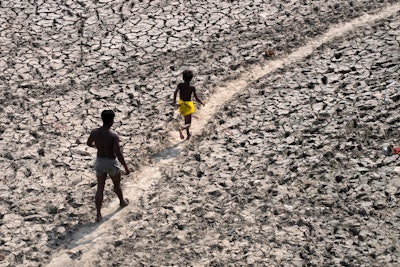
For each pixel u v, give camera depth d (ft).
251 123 64.64
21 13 82.64
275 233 51.49
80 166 59.82
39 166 59.77
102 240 52.08
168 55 75.46
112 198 56.54
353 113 64.34
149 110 67.15
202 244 51.01
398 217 51.85
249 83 71.05
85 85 70.79
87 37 78.59
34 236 52.34
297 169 57.98
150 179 58.59
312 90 68.69
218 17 82.17
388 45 75.31
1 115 66.18
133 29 79.92
